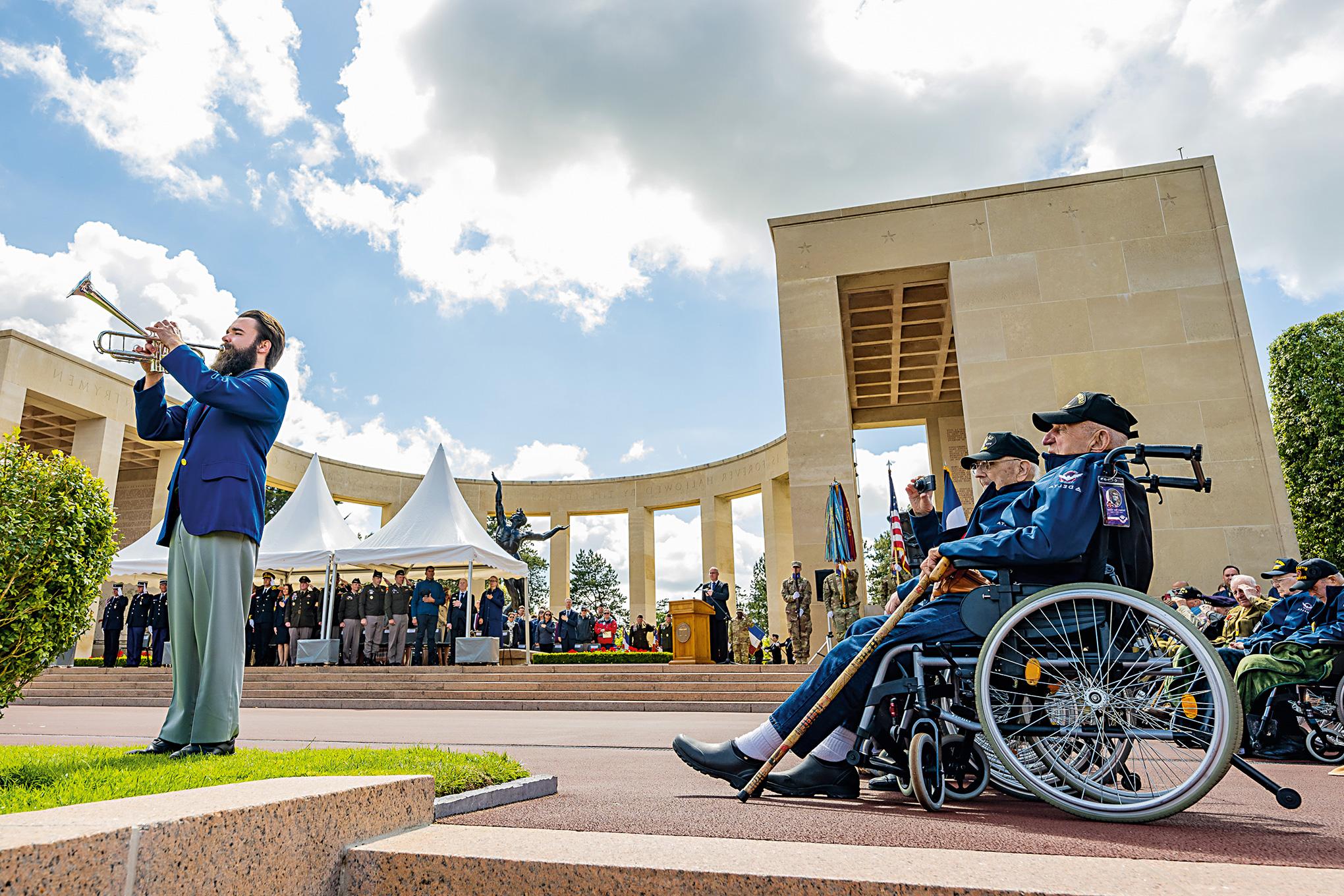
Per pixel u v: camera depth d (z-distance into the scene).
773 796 3.24
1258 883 1.60
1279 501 15.26
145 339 3.94
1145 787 3.33
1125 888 1.56
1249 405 15.83
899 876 1.66
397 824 2.17
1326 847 2.08
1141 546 2.94
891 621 3.07
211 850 1.60
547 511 35.72
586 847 1.96
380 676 15.65
